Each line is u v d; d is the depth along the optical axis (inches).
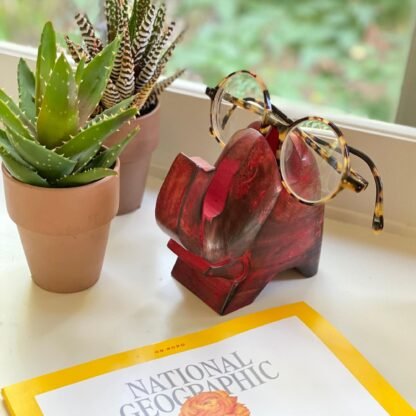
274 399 12.0
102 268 15.1
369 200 17.0
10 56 19.0
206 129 17.8
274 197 13.3
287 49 18.4
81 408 11.5
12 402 11.4
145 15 15.2
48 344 12.9
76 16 15.3
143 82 15.6
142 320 13.7
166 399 11.8
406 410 12.0
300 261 14.8
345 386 12.4
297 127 13.3
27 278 14.5
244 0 18.4
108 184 13.2
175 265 14.9
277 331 13.5
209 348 12.9
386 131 16.3
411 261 16.2
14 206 13.0
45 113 12.4
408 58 16.9
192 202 13.1
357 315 14.4
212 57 18.7
